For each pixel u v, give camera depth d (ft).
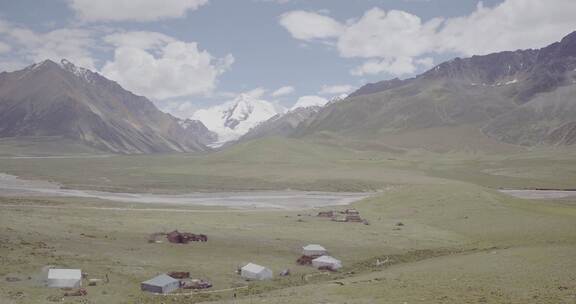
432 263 269.85
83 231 348.79
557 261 242.37
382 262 294.05
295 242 344.49
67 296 206.08
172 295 217.36
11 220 363.56
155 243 324.19
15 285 215.72
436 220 435.94
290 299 188.14
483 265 244.83
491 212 437.99
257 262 285.23
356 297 187.73
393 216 470.39
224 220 437.17
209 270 261.85
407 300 179.42
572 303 169.89
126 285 227.40
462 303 173.58
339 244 341.21
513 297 180.65
